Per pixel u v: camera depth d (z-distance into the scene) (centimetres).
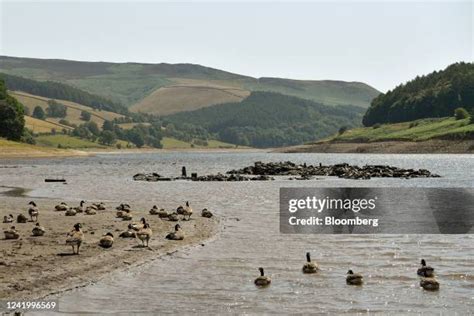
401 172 11344
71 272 3108
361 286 2995
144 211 5656
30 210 4800
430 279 2964
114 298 2739
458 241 4206
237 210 5878
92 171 13425
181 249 3759
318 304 2712
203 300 2742
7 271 3081
